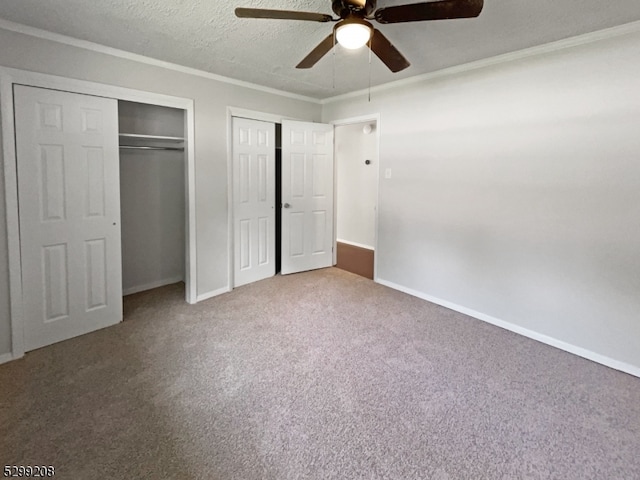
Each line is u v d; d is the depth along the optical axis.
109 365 2.35
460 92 3.21
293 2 2.04
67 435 1.71
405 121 3.72
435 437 1.74
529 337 2.88
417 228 3.71
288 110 4.29
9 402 1.95
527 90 2.76
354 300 3.65
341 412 1.92
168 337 2.77
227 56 2.94
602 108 2.40
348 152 6.30
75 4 2.06
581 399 2.07
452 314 3.33
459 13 1.62
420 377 2.27
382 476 1.51
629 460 1.62
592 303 2.54
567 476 1.53
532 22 2.27
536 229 2.79
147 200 3.79
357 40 1.77
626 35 2.28
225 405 1.96
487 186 3.08
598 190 2.46
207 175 3.52
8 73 2.29
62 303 2.68
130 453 1.61
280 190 4.60
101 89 2.73
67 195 2.64
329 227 4.84
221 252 3.74
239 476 1.50
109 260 2.92
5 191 2.35
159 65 3.05
